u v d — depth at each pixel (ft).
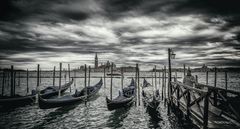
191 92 35.96
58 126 45.98
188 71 54.08
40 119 52.08
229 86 158.71
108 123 48.21
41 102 54.34
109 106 54.80
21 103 65.67
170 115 54.44
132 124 47.03
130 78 278.46
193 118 33.68
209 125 27.02
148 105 57.11
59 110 62.44
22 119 52.01
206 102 26.73
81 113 58.65
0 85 150.82
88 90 83.71
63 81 215.72
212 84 177.58
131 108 63.57
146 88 112.47
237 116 25.18
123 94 70.03
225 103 30.19
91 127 45.14
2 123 48.14
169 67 56.24
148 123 47.57
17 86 145.69
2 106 60.75
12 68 75.97
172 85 55.01
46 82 195.93
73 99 66.44
